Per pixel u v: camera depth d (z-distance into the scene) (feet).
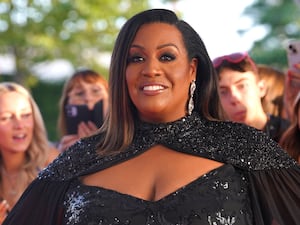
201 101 12.10
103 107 17.43
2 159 16.74
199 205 10.87
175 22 11.80
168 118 11.84
